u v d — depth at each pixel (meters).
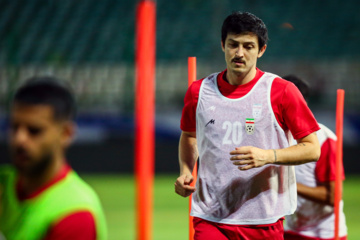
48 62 62.12
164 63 62.47
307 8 70.94
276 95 10.54
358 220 29.28
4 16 70.00
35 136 5.43
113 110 50.50
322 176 12.45
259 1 70.94
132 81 57.31
